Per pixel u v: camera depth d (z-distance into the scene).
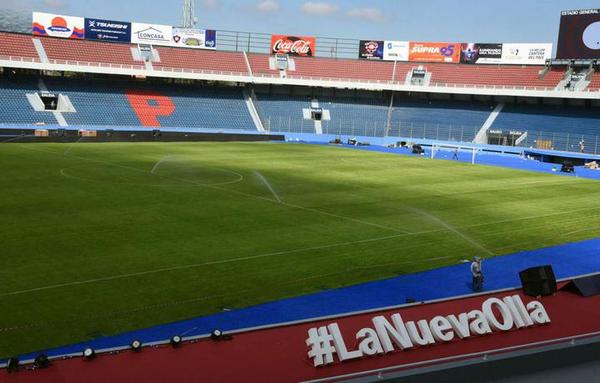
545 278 19.80
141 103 87.38
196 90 94.25
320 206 37.12
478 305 18.72
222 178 46.12
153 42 94.38
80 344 17.02
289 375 14.04
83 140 70.19
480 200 42.09
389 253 27.52
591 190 49.25
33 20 86.62
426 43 100.00
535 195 45.44
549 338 16.62
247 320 19.20
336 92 101.56
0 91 79.94
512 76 93.88
